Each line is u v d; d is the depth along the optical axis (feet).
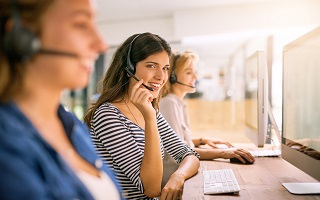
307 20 15.26
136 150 3.95
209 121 14.02
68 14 1.85
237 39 18.81
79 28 1.91
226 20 16.29
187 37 17.11
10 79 1.79
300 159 3.55
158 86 4.53
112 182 2.58
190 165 4.44
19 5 1.79
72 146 2.36
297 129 3.67
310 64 3.28
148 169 3.75
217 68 32.55
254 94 6.36
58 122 2.30
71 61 1.87
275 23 15.70
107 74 4.64
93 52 2.03
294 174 4.22
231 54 29.91
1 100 1.80
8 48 1.74
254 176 4.14
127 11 16.63
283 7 15.55
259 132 5.94
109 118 4.05
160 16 17.85
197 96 18.22
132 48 4.43
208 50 27.22
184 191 3.54
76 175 2.02
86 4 1.93
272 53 7.27
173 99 6.61
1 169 1.53
